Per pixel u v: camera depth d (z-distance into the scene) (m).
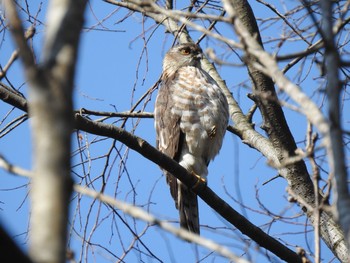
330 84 5.88
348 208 5.38
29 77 4.28
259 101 11.86
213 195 11.51
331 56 6.02
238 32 6.55
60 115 4.20
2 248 3.90
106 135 10.77
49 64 4.35
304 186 11.91
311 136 7.08
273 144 12.17
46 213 4.04
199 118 14.48
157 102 14.96
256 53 6.42
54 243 3.99
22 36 4.47
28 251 4.00
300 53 6.44
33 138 4.22
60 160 4.13
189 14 6.91
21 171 5.62
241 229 11.42
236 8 11.84
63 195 4.11
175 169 11.43
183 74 14.99
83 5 4.63
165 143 14.57
